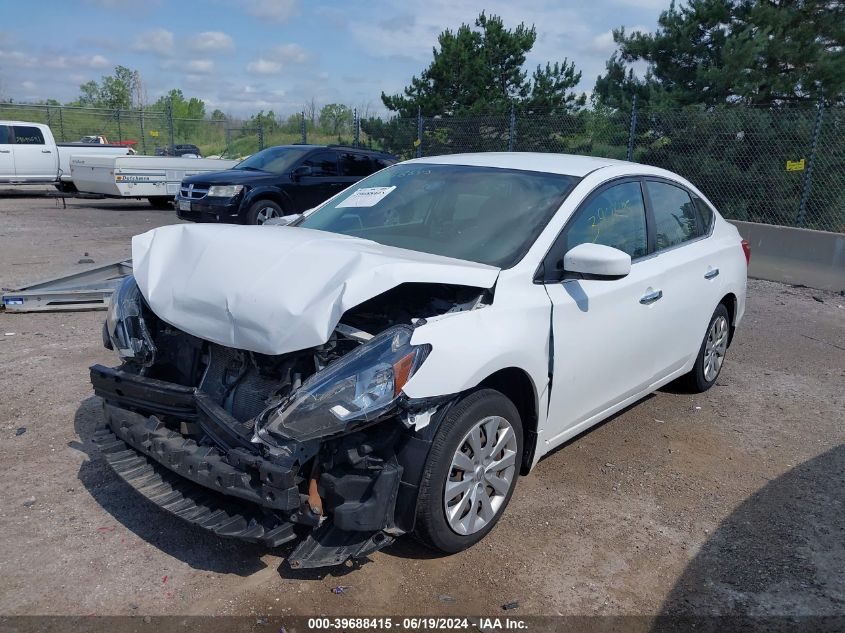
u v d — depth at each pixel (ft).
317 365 9.91
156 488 10.61
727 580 10.75
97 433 11.92
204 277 10.82
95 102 157.48
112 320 12.03
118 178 53.67
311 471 9.68
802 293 31.55
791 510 12.84
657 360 15.29
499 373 11.14
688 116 43.45
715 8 48.32
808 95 46.39
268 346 9.61
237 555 10.79
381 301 11.39
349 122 97.76
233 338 10.00
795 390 19.26
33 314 23.36
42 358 18.94
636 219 14.73
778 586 10.64
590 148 47.75
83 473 12.99
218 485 9.52
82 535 11.11
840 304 29.60
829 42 48.78
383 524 9.75
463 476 10.64
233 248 11.07
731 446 15.51
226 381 10.97
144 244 12.46
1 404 15.83
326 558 9.46
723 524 12.30
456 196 13.79
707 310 16.93
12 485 12.48
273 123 103.60
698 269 16.34
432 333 9.92
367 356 9.49
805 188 37.27
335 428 9.09
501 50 63.93
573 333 12.22
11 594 9.72
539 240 12.13
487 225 12.76
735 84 45.93
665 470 14.21
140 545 10.93
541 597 10.18
